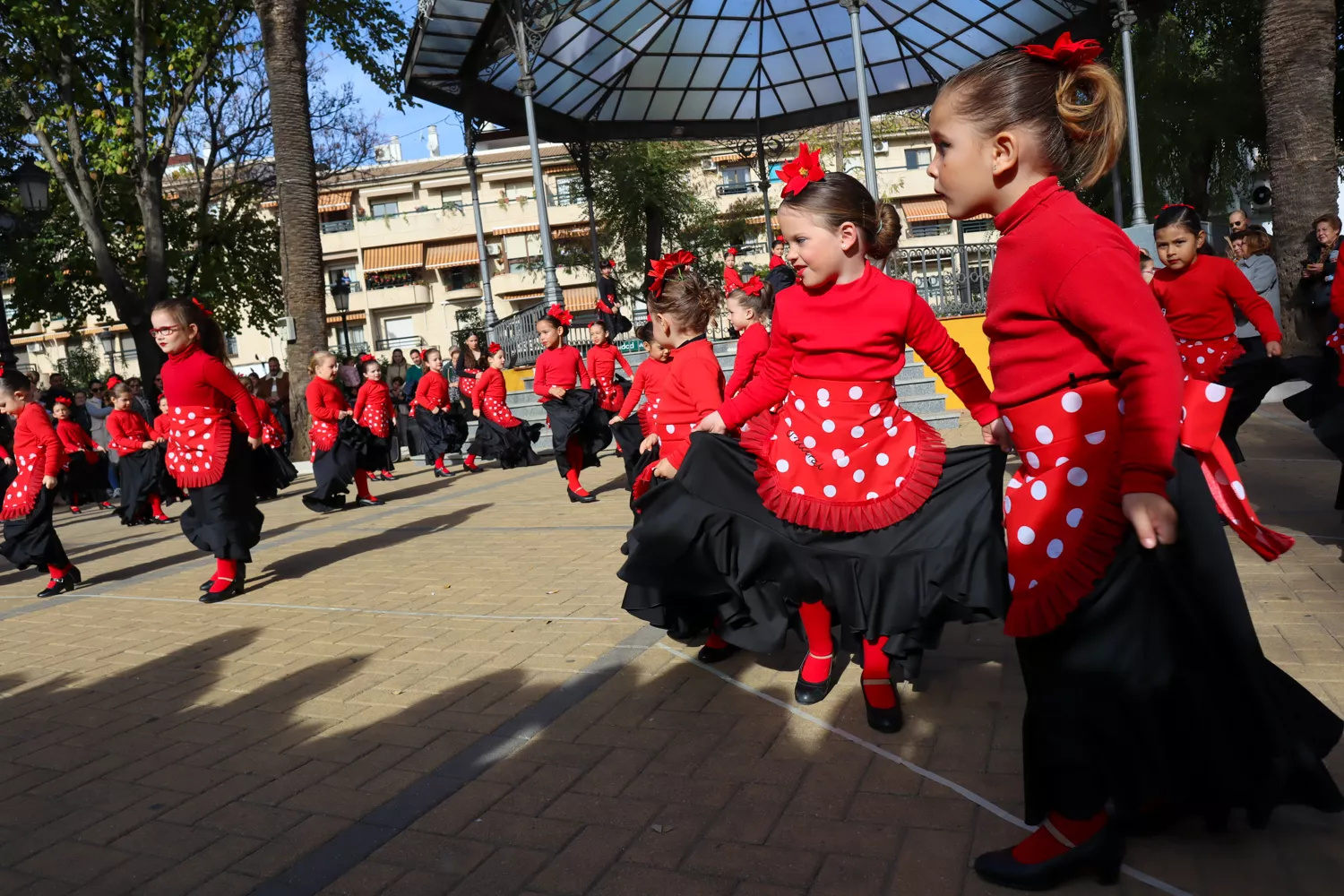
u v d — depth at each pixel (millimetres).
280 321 27922
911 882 2334
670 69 19984
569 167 52531
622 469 12352
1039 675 2168
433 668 4383
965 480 3131
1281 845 2348
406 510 10164
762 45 19672
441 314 54344
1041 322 2072
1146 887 2219
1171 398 1854
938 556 3045
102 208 22156
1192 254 5430
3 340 13977
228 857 2816
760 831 2656
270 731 3805
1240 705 2117
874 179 14039
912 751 3066
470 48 17438
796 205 3152
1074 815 2160
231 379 6176
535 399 16516
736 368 4707
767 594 3447
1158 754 2102
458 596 5773
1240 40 19703
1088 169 2127
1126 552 2037
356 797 3131
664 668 4086
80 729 4027
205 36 19094
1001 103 2070
